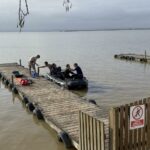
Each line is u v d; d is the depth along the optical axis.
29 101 17.97
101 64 39.91
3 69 31.58
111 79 27.52
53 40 137.50
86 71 33.34
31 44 101.12
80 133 9.73
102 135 8.57
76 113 14.79
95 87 23.78
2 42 123.62
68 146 11.82
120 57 46.09
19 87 21.73
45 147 12.18
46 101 17.33
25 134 13.61
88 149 9.34
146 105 8.80
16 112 17.17
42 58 51.19
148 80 26.53
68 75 23.36
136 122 8.68
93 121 8.91
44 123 14.99
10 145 12.45
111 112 8.44
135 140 8.77
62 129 12.57
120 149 8.55
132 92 21.75
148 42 101.50
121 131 8.48
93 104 16.39
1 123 15.20
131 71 32.34
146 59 39.78
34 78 25.30
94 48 75.00
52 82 23.47
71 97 18.17
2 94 22.20
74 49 72.38
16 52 66.75
